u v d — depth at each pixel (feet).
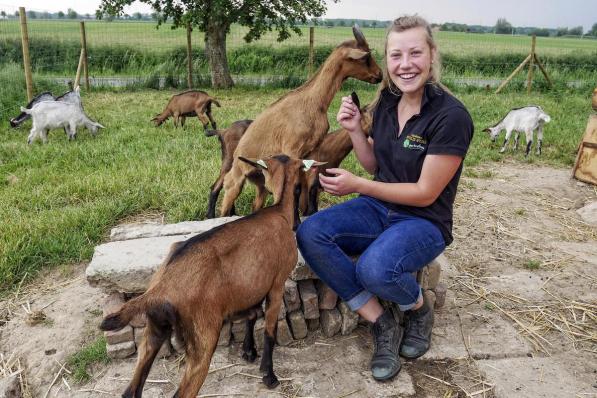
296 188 10.23
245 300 8.76
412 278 9.91
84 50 45.32
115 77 55.67
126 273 10.55
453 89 50.06
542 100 42.80
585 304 12.87
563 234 17.03
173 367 10.47
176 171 20.53
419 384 10.02
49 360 10.65
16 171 20.89
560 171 23.79
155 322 7.88
